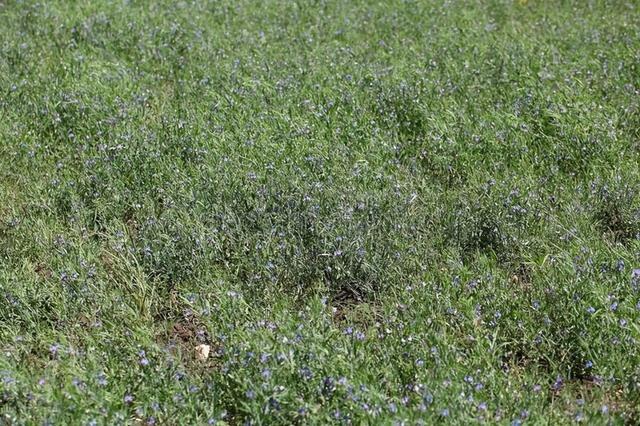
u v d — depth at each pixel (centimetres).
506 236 532
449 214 551
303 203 555
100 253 538
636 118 687
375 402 382
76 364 423
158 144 652
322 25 1003
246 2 1097
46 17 992
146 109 731
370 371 409
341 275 503
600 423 375
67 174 629
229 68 816
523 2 1123
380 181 599
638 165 622
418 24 998
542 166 628
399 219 545
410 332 437
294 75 799
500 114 699
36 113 722
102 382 402
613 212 564
